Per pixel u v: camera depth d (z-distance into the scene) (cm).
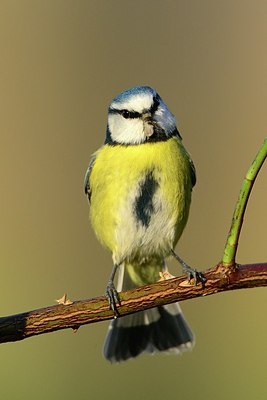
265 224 1188
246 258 1173
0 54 1454
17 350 988
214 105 1412
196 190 1274
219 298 1056
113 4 1501
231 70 1443
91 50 1478
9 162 1337
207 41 1464
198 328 1033
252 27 1468
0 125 1384
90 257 1203
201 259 1185
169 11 1488
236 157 1337
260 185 1211
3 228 1241
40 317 548
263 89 1412
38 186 1307
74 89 1449
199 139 1364
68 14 1495
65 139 1388
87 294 1163
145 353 863
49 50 1473
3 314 1114
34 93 1430
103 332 1012
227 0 1488
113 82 1455
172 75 1448
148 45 1471
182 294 553
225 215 1240
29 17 1494
